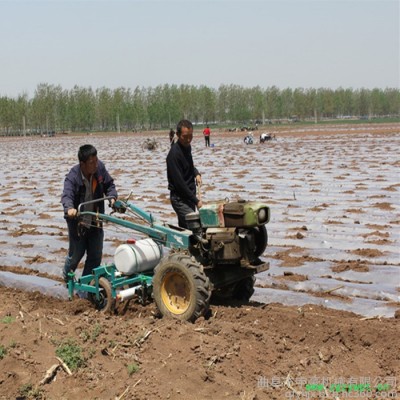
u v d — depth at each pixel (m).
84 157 6.91
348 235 11.24
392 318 6.82
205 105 102.81
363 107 124.38
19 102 96.75
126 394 4.78
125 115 97.75
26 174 25.80
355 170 21.88
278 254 10.07
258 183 19.45
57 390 4.87
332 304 7.44
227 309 6.71
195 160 29.83
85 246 7.43
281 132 62.44
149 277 6.84
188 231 6.74
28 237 11.98
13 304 7.65
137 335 5.65
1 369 5.13
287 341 5.86
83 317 6.32
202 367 5.12
